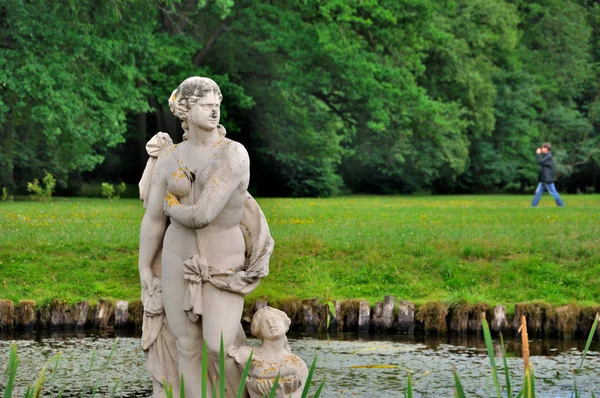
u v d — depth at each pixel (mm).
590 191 58375
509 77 52938
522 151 53125
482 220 19219
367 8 36781
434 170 48469
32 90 26031
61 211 21016
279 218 19672
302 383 5520
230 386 5516
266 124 40406
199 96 5414
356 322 11789
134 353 10117
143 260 5688
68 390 8422
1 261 13523
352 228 17125
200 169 5434
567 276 13188
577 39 56094
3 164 30281
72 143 28672
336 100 39750
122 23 28906
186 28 38000
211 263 5422
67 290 12648
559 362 9992
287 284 13008
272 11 36375
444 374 9281
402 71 39000
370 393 8414
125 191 38969
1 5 26297
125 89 29172
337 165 48688
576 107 56875
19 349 10344
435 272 13562
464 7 51156
